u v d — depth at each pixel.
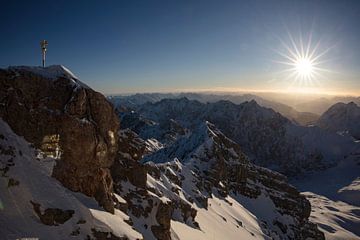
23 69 37.47
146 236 45.66
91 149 37.19
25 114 35.16
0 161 30.61
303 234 148.50
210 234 72.94
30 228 28.22
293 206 161.25
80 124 37.06
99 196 36.50
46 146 35.12
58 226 30.08
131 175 51.81
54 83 38.62
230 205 117.38
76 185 35.25
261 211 148.38
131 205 48.12
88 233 31.22
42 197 31.00
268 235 114.12
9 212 28.27
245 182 161.62
